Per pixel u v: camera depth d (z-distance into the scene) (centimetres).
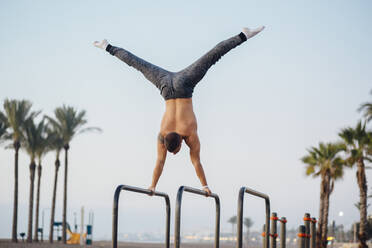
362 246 3284
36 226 4681
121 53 613
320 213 3772
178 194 569
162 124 587
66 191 4675
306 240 1085
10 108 4259
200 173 600
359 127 3309
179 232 564
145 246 4747
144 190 591
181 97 582
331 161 3750
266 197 755
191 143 586
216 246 702
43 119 4509
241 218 623
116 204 552
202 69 580
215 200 693
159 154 594
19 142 4372
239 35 577
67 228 5378
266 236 761
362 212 3297
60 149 4747
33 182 4559
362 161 3319
